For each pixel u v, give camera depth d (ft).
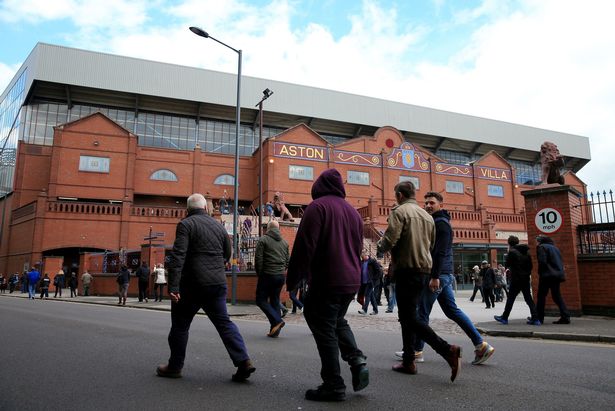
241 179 141.18
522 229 127.85
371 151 141.59
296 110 179.73
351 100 190.29
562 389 13.24
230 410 11.30
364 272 42.24
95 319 35.09
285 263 25.86
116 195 121.90
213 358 18.06
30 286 75.66
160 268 64.59
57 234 103.60
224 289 14.99
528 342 23.24
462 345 21.71
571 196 36.47
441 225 16.62
